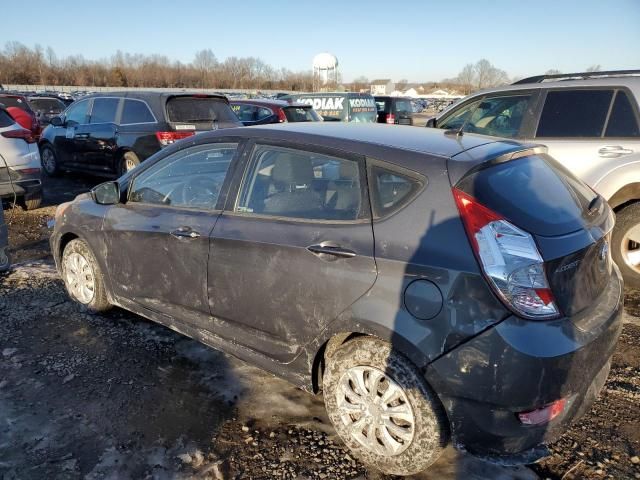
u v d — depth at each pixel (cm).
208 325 322
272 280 277
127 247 364
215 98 915
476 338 215
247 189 303
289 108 1147
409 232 235
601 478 251
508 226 221
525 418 217
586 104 495
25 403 302
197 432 280
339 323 252
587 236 243
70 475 248
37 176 731
